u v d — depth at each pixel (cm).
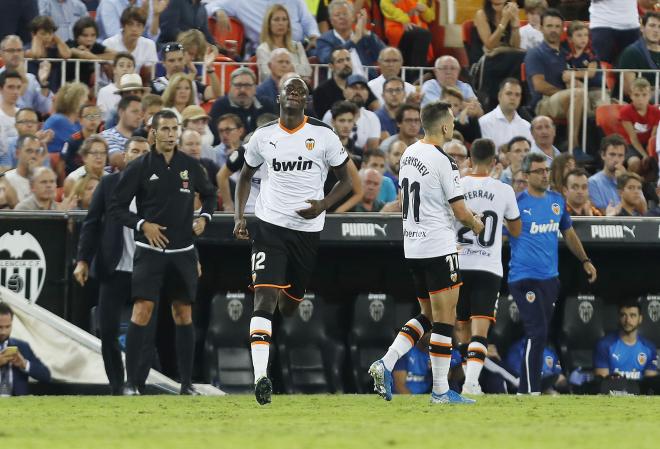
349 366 4341
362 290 4378
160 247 3522
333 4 5338
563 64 5322
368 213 4134
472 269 3697
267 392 2786
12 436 2092
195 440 2000
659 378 4419
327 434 2114
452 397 3070
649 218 4303
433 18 5756
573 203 4422
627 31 5512
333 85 4912
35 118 4366
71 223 3941
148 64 4988
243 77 4578
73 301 3969
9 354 3716
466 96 5241
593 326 4512
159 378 3850
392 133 4894
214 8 5491
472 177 3741
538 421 2484
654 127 5100
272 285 2919
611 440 2003
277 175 2972
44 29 4875
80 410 2822
